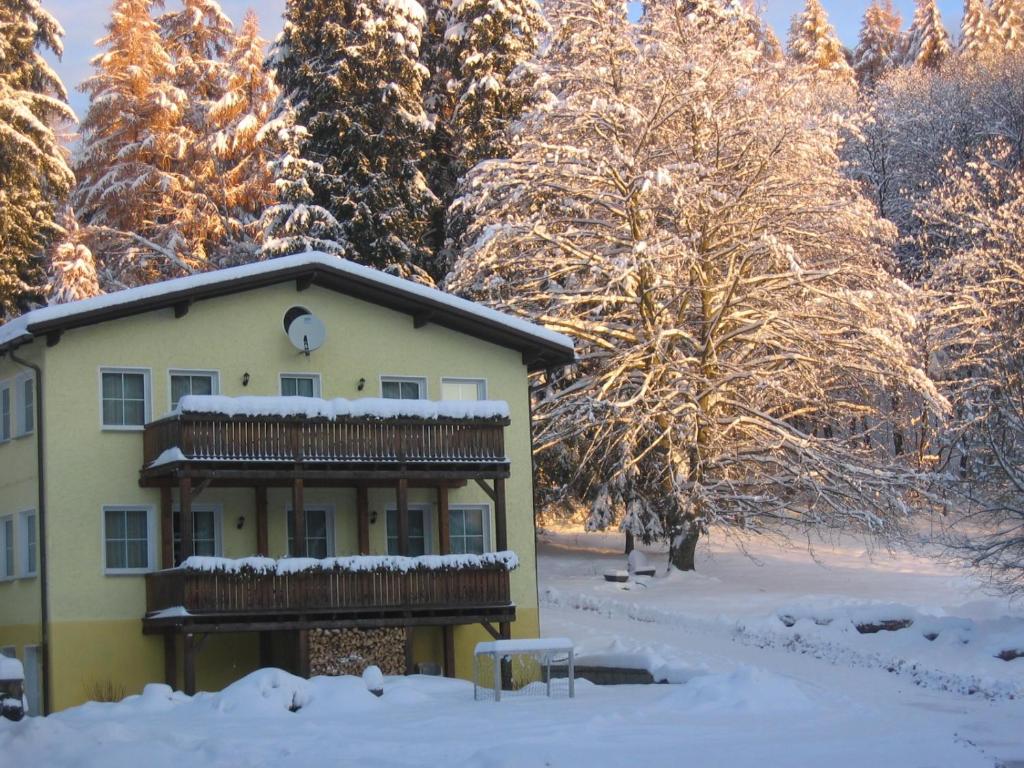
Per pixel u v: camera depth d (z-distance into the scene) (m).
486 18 48.53
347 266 29.36
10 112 44.81
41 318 26.38
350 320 30.06
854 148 62.16
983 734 18.64
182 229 54.44
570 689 23.11
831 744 17.27
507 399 31.55
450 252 48.81
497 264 40.19
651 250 37.41
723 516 39.47
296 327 28.72
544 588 39.84
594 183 40.56
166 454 26.52
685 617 34.22
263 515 28.64
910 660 27.17
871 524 38.78
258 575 26.33
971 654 26.98
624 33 41.09
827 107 62.03
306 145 46.75
